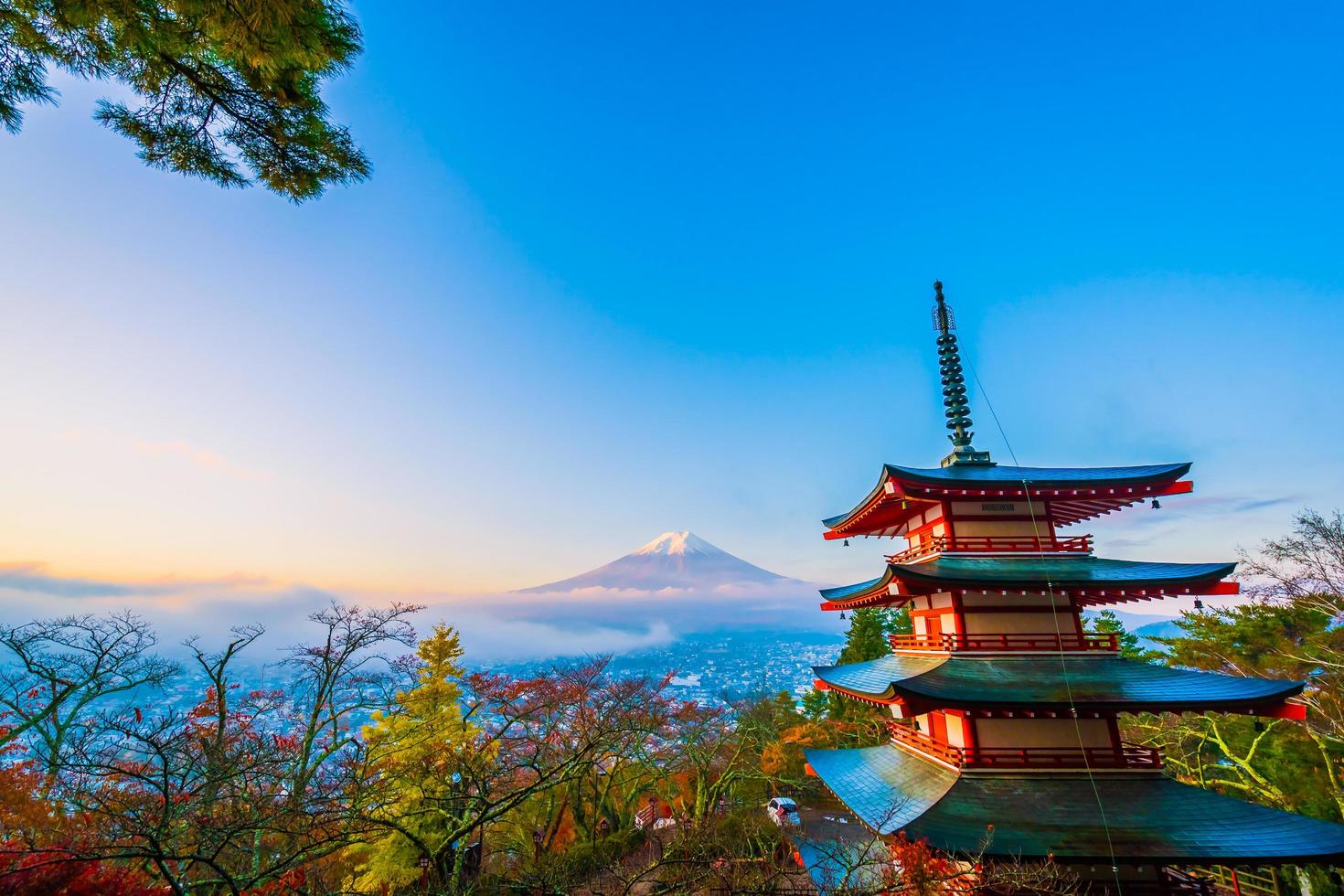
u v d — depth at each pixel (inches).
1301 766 905.5
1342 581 981.2
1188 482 690.2
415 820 773.9
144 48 216.2
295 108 247.6
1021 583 650.2
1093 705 575.8
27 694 588.7
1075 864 562.9
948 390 871.1
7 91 213.2
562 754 831.1
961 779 599.2
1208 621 1304.1
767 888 403.5
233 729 577.6
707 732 1421.0
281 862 368.2
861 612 1878.7
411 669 986.7
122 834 365.7
